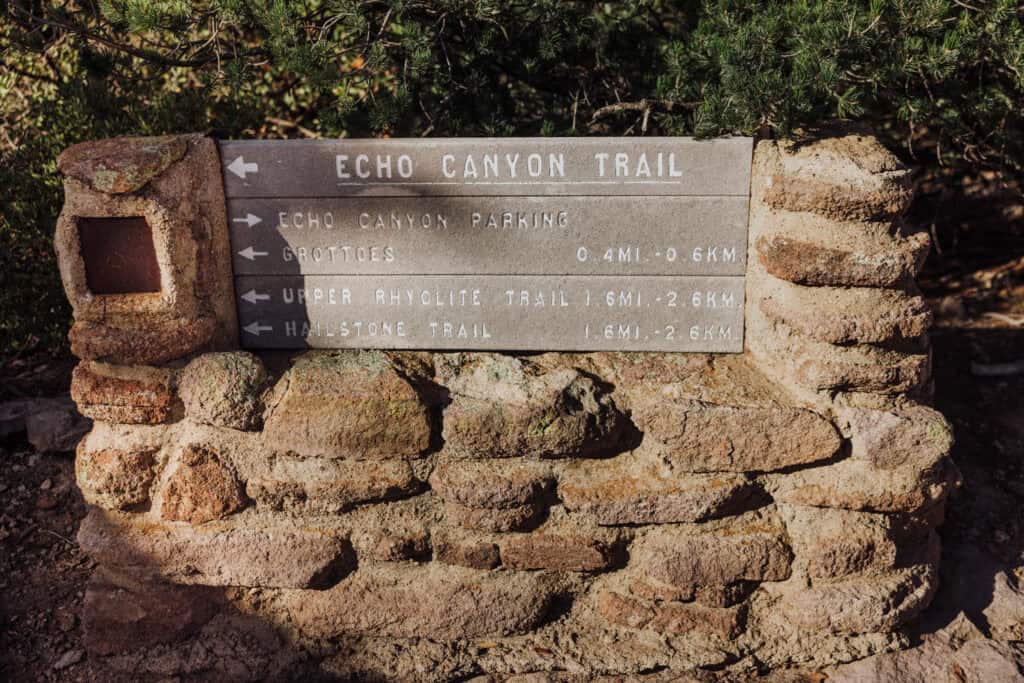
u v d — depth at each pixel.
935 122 4.66
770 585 3.38
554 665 3.38
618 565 3.41
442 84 4.54
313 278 3.55
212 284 3.46
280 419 3.32
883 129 5.20
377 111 4.39
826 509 3.33
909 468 3.27
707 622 3.37
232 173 3.46
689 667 3.36
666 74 4.48
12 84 5.53
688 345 3.55
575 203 3.42
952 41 3.72
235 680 3.41
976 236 6.12
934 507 3.41
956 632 3.47
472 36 4.44
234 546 3.40
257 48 4.56
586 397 3.35
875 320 3.21
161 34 4.50
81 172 3.22
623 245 3.45
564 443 3.30
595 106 4.94
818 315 3.24
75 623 3.70
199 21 4.29
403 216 3.47
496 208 3.44
